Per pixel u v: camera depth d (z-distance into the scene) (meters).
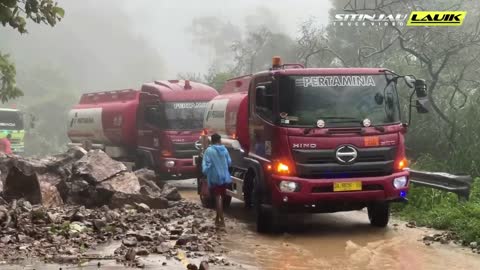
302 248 8.87
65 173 13.69
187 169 18.17
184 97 18.47
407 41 18.19
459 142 14.46
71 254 7.88
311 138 9.55
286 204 9.59
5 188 11.88
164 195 13.52
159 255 8.02
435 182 11.72
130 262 7.46
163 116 18.23
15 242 8.48
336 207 9.79
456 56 17.62
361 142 9.63
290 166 9.54
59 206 12.31
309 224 11.10
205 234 9.88
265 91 9.94
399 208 12.15
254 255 8.33
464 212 10.18
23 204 11.06
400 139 9.92
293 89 9.73
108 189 12.77
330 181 9.48
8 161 13.16
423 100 9.95
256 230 10.50
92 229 9.70
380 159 9.72
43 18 11.00
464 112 15.16
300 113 9.66
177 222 10.93
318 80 9.83
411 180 12.34
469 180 10.97
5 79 13.89
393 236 9.73
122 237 9.20
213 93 18.91
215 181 10.76
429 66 15.99
